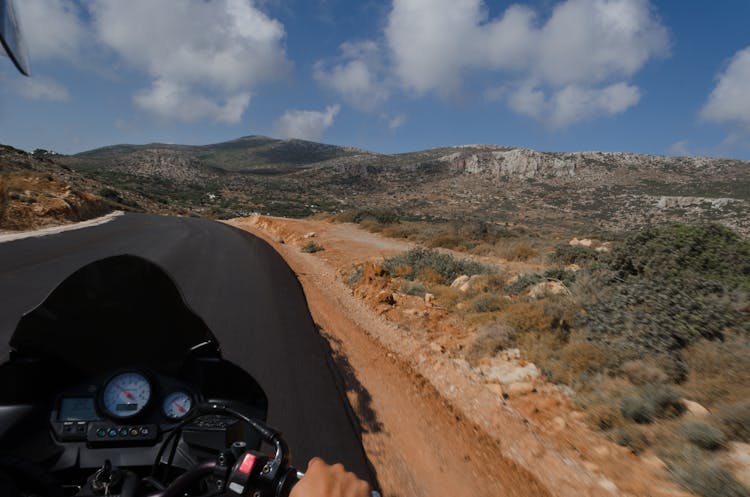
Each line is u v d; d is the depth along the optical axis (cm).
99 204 3353
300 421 508
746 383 620
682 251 1052
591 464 521
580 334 811
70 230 2156
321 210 13812
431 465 486
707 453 516
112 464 190
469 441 550
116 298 240
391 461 479
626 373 692
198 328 255
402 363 781
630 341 749
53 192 2792
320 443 470
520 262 1895
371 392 641
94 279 238
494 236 2588
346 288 1371
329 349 784
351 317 1031
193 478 160
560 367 737
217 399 237
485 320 988
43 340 216
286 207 14475
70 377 221
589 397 654
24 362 207
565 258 1741
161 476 195
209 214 9256
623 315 803
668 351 711
